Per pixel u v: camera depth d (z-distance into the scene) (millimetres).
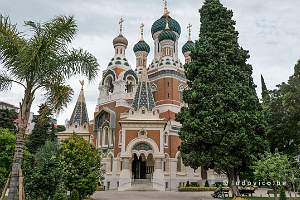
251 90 32438
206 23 35250
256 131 31234
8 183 14859
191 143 30141
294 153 39156
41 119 17750
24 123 14984
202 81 31922
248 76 33562
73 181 25797
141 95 47812
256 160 28719
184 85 58625
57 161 21469
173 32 60188
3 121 49688
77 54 16578
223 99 30266
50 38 15352
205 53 32562
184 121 31578
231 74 31891
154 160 45000
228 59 33281
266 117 34375
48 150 27859
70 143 27234
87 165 26656
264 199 31328
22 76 15227
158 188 43719
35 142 52906
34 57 14773
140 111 46750
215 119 29766
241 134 28766
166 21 62094
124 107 51781
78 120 55188
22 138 14828
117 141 49500
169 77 56750
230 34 33812
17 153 14602
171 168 50344
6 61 15320
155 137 45469
